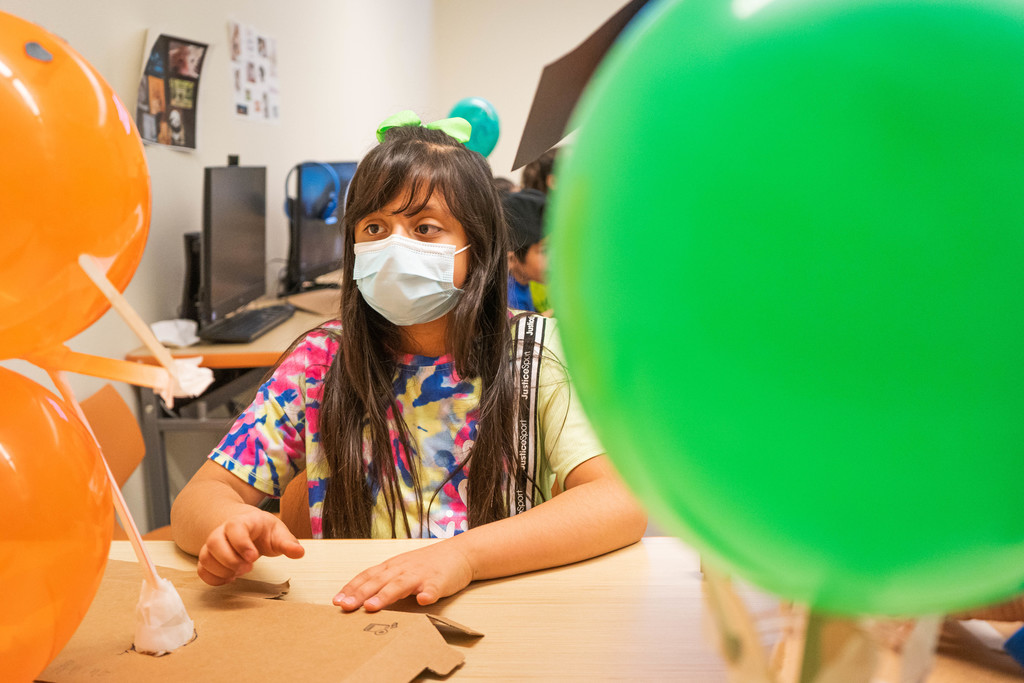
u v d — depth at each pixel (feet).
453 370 3.56
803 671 1.27
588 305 1.03
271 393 3.65
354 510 3.43
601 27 1.60
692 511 1.09
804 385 0.88
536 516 2.72
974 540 0.95
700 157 0.89
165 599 2.01
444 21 20.13
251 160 9.93
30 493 1.57
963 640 1.83
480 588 2.50
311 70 12.03
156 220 7.59
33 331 1.57
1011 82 0.83
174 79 7.87
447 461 3.49
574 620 2.25
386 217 3.39
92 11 6.57
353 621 2.14
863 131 0.83
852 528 0.96
